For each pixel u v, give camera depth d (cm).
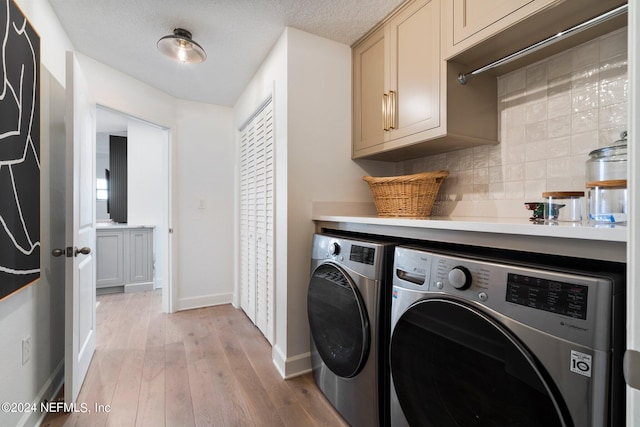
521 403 71
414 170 204
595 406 60
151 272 373
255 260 255
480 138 147
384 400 121
